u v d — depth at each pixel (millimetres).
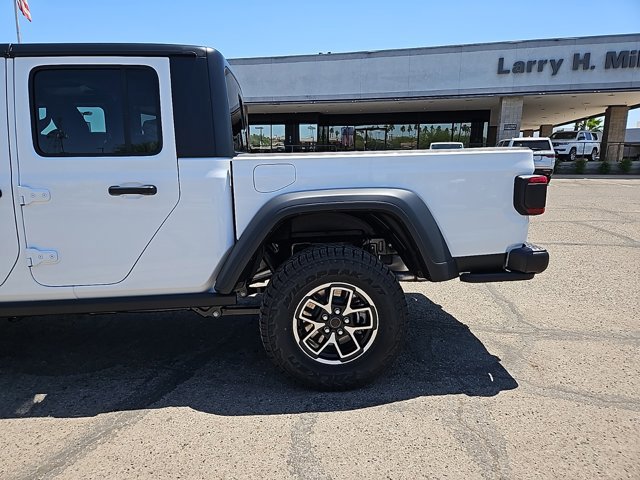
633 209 11531
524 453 2332
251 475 2193
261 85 22594
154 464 2277
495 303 4676
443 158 2945
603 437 2455
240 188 2822
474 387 2990
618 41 20453
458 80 21688
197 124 2777
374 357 2902
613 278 5500
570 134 29297
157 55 2736
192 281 2857
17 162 2652
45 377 3225
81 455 2355
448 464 2254
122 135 2748
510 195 3027
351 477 2172
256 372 3268
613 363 3311
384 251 3373
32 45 2639
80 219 2703
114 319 4348
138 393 2988
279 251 3344
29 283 2727
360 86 22203
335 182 2891
